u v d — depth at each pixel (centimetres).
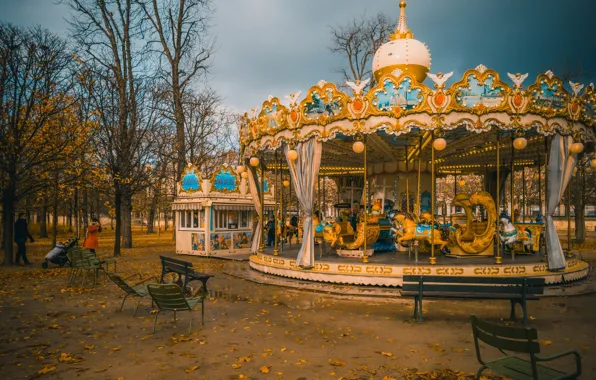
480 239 1229
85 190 2269
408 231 1148
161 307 691
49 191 2000
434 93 1006
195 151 3009
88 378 502
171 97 2628
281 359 559
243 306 878
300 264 1152
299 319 769
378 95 1035
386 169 1689
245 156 1449
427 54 1235
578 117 1075
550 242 1080
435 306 863
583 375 495
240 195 2058
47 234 3722
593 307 847
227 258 1792
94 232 1612
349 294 979
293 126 1145
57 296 1000
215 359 562
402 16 1298
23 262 1703
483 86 1008
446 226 1388
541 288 727
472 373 504
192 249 1966
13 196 1597
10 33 1565
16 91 1550
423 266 1041
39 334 687
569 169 1085
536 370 375
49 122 1609
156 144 2634
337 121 1079
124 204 2506
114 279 850
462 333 673
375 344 620
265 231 1967
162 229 5603
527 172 4056
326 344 622
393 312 817
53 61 1625
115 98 2091
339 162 1766
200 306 878
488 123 1005
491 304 877
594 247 2297
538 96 1023
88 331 703
